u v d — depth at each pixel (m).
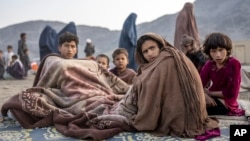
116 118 2.79
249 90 5.81
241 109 3.53
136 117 2.71
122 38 8.58
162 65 2.71
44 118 3.03
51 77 3.51
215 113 3.46
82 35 127.06
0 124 3.15
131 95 2.93
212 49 3.30
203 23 73.62
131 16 8.69
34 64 16.81
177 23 8.08
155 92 2.65
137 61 3.12
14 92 6.82
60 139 2.60
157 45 2.92
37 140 2.58
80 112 3.14
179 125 2.61
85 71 3.61
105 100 3.28
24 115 3.06
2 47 114.88
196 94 2.64
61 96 3.39
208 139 2.52
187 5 8.02
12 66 12.06
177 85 2.66
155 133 2.68
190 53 4.31
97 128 2.78
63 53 3.81
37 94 3.25
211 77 3.52
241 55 12.79
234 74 3.35
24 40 13.18
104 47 111.31
